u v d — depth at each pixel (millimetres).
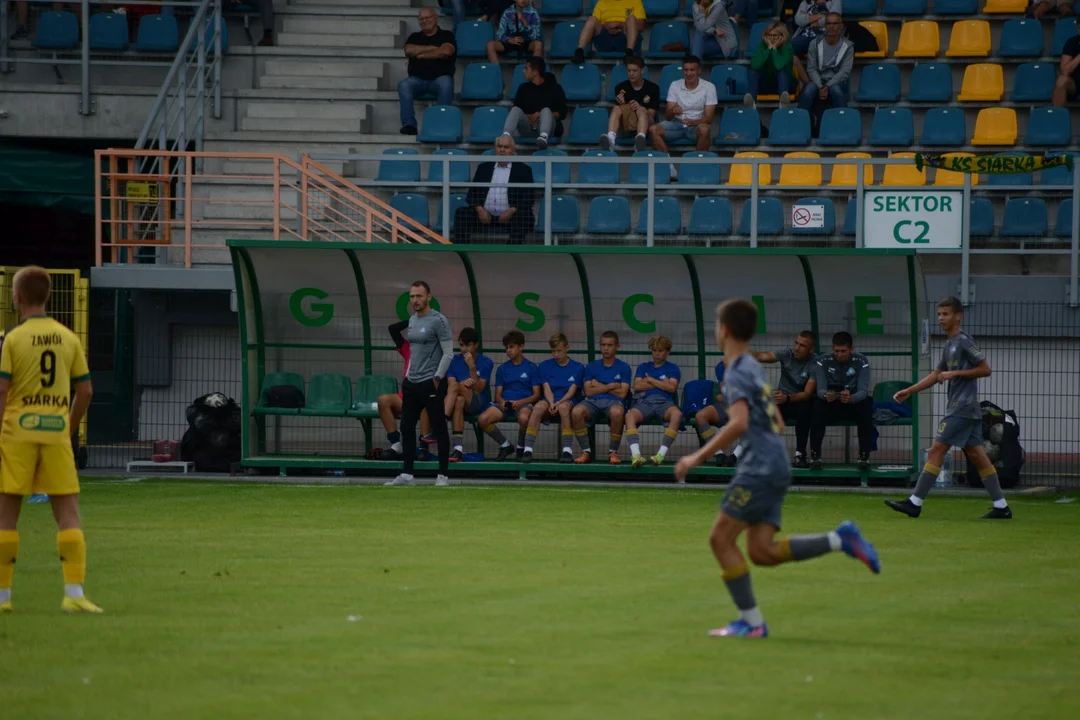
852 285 54062
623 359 56469
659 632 23656
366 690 19375
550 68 79125
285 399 55562
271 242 53188
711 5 76688
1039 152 70000
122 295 65750
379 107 76000
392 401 54469
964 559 33594
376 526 39094
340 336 57000
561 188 66062
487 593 27703
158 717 17906
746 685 19766
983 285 60594
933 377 42531
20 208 77000
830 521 41688
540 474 55719
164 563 31797
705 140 70438
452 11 81000
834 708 18500
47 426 25781
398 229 62594
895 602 27109
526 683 19797
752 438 22719
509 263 55562
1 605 25641
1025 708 18578
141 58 78375
